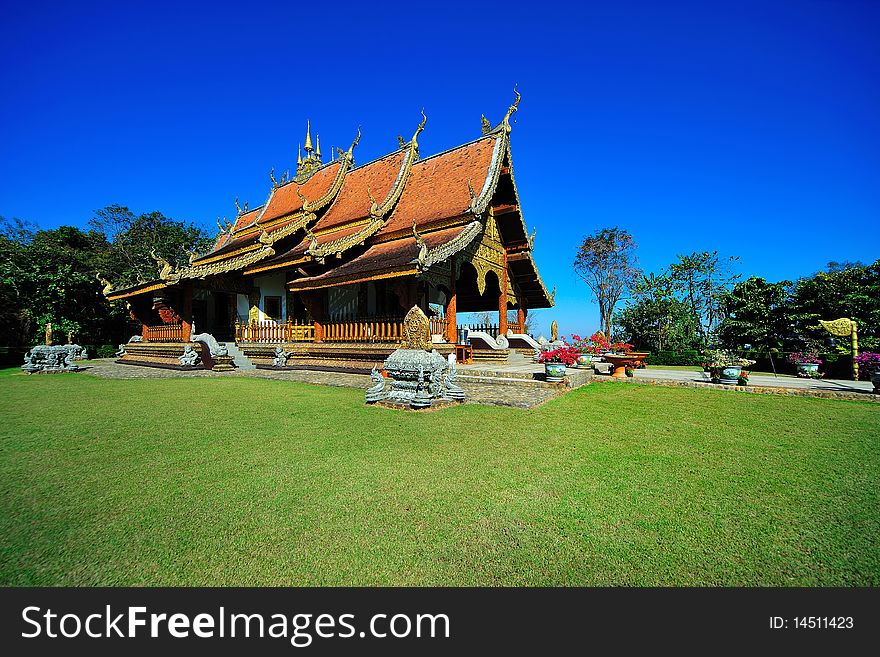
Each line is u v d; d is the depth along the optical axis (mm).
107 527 3119
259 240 18938
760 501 3713
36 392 10094
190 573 2586
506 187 18625
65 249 33656
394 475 4262
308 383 12117
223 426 6355
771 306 22172
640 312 30406
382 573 2609
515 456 4957
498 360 17719
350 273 14219
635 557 2801
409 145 20156
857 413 7832
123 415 7188
